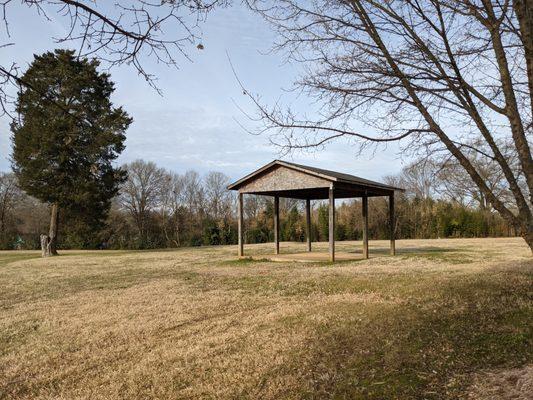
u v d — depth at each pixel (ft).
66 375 16.34
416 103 11.51
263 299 28.91
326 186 52.95
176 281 39.37
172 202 159.33
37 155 79.77
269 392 13.82
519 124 10.23
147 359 17.48
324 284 34.01
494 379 13.56
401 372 14.67
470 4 10.75
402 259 55.42
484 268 40.91
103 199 91.50
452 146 11.11
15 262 70.64
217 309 26.18
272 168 57.06
